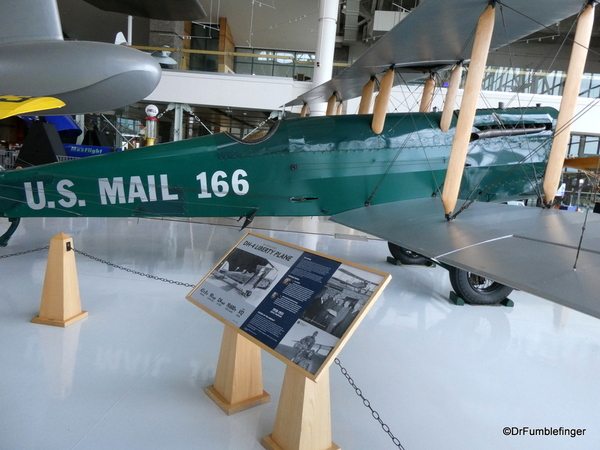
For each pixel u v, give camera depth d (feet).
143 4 23.16
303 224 26.21
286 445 5.44
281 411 5.53
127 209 13.14
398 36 11.10
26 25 12.51
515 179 15.23
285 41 48.98
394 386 7.46
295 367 4.90
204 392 6.84
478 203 11.12
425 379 7.77
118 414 6.14
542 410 6.98
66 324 9.08
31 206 13.02
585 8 8.08
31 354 7.77
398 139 14.17
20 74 11.68
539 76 30.40
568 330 10.66
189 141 13.08
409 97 29.32
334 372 7.85
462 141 8.64
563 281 5.03
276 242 6.66
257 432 5.95
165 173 12.89
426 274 15.28
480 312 11.62
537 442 6.13
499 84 30.25
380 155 13.99
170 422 6.04
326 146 13.60
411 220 10.33
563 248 6.32
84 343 8.34
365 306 4.90
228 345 6.46
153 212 13.25
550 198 9.06
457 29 10.66
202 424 6.04
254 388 6.65
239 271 6.63
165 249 16.88
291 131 13.44
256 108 31.53
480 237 7.53
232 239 19.66
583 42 8.16
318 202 13.92
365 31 45.91
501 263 5.95
